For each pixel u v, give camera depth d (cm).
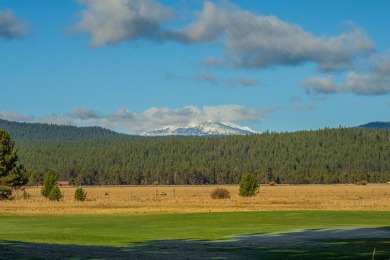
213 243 3000
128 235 3450
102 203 6844
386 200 7031
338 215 4966
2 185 7525
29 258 2216
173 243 2997
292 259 2356
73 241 3084
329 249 2708
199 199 7644
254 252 2584
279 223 4266
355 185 19762
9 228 3959
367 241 3069
